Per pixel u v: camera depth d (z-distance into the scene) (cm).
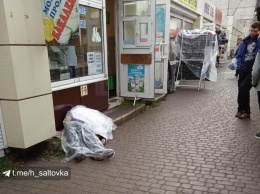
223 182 304
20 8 317
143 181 310
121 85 664
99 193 288
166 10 739
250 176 315
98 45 548
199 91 877
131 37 627
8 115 339
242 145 410
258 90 440
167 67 768
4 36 309
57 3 355
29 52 333
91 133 397
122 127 514
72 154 368
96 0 519
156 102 700
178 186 298
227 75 1280
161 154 384
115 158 374
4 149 355
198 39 886
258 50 446
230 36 2552
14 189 301
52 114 378
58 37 366
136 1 605
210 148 401
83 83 495
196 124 521
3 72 323
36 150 386
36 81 347
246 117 548
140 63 627
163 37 757
